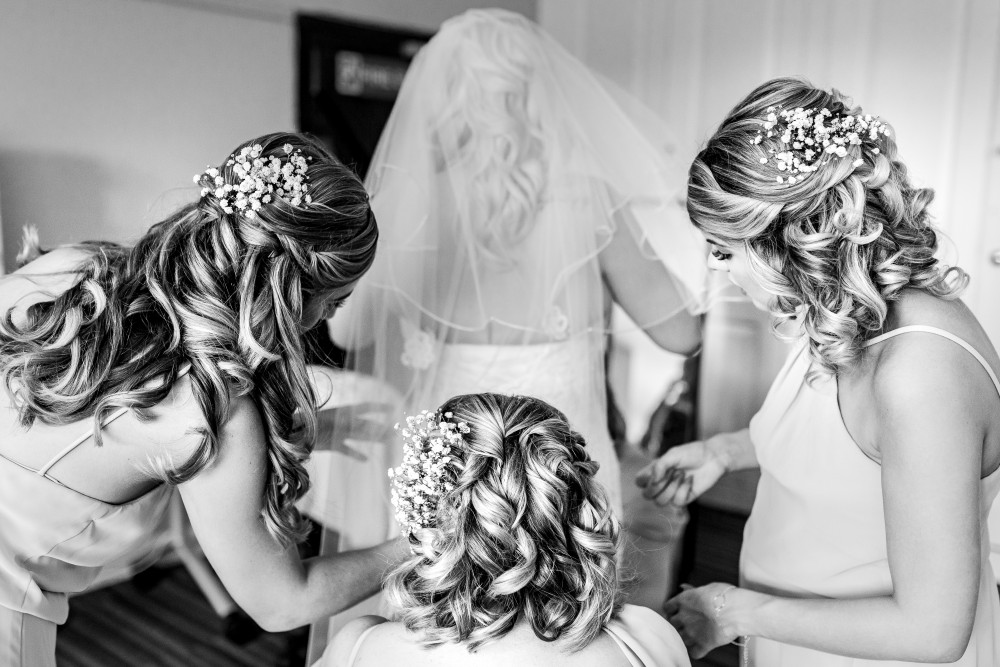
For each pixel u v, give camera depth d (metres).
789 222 1.06
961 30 3.05
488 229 1.61
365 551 1.33
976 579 0.98
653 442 3.56
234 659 2.65
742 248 1.11
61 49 2.92
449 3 3.97
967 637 0.99
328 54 3.59
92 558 1.25
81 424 1.12
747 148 1.07
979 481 0.99
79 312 1.12
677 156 2.17
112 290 1.13
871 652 1.06
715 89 3.77
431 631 0.98
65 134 2.97
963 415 0.98
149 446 1.09
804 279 1.06
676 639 1.08
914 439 0.98
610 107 1.81
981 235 3.08
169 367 1.06
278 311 1.09
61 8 2.91
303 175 1.13
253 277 1.09
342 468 1.74
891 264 1.05
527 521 1.01
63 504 1.17
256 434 1.11
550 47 1.77
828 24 3.40
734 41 3.68
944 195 3.15
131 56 3.09
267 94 3.47
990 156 3.04
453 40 1.65
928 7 3.13
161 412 1.07
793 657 1.39
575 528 1.03
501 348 1.66
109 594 3.07
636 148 1.82
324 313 1.24
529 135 1.63
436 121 1.63
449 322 1.65
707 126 3.82
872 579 1.26
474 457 1.04
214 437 1.06
